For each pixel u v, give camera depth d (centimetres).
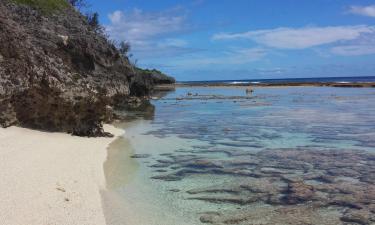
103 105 2367
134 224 1025
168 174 1545
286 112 3912
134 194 1277
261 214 1122
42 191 1095
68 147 1809
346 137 2406
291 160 1794
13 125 1981
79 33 2566
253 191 1334
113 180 1419
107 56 2598
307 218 1095
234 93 7556
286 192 1324
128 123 3166
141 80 5141
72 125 2239
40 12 2505
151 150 2027
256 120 3306
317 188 1369
